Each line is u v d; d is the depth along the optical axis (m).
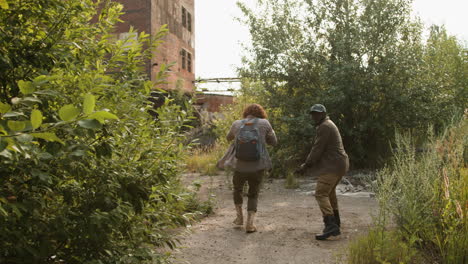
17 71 2.21
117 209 2.25
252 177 5.06
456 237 3.40
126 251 2.57
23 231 2.04
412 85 10.28
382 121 9.95
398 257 3.44
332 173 4.68
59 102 2.20
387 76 10.12
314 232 4.98
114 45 2.81
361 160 10.21
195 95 3.07
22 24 2.24
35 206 1.98
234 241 4.63
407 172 4.48
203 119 15.05
